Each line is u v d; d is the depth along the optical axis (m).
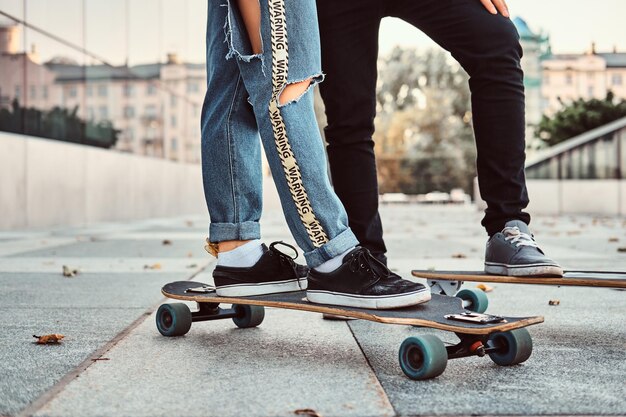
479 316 1.79
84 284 3.66
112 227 10.61
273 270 2.14
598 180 16.06
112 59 12.41
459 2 2.40
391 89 44.50
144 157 14.11
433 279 2.66
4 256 5.44
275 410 1.44
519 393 1.58
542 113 19.47
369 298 1.87
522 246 2.36
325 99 2.55
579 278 2.24
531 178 17.62
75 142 10.90
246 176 2.16
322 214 1.94
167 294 2.28
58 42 10.11
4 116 8.61
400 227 10.85
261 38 1.93
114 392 1.57
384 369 1.81
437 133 42.53
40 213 9.56
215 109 2.16
